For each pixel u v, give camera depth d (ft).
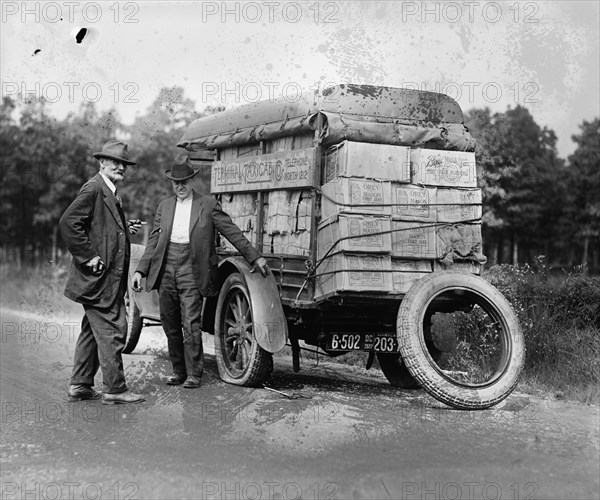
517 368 17.81
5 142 67.41
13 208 72.13
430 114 20.79
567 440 15.34
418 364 17.34
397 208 18.94
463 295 18.57
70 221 19.13
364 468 13.70
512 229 74.95
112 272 19.70
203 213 21.50
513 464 13.88
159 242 21.72
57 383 22.63
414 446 14.99
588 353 21.97
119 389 19.51
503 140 54.03
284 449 14.90
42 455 14.83
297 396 20.02
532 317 24.02
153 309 25.98
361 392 20.97
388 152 18.99
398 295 18.78
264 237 22.39
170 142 54.34
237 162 23.52
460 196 19.76
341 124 19.17
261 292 20.43
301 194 20.52
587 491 12.60
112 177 20.22
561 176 82.79
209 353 28.78
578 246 85.35
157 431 16.46
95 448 15.23
